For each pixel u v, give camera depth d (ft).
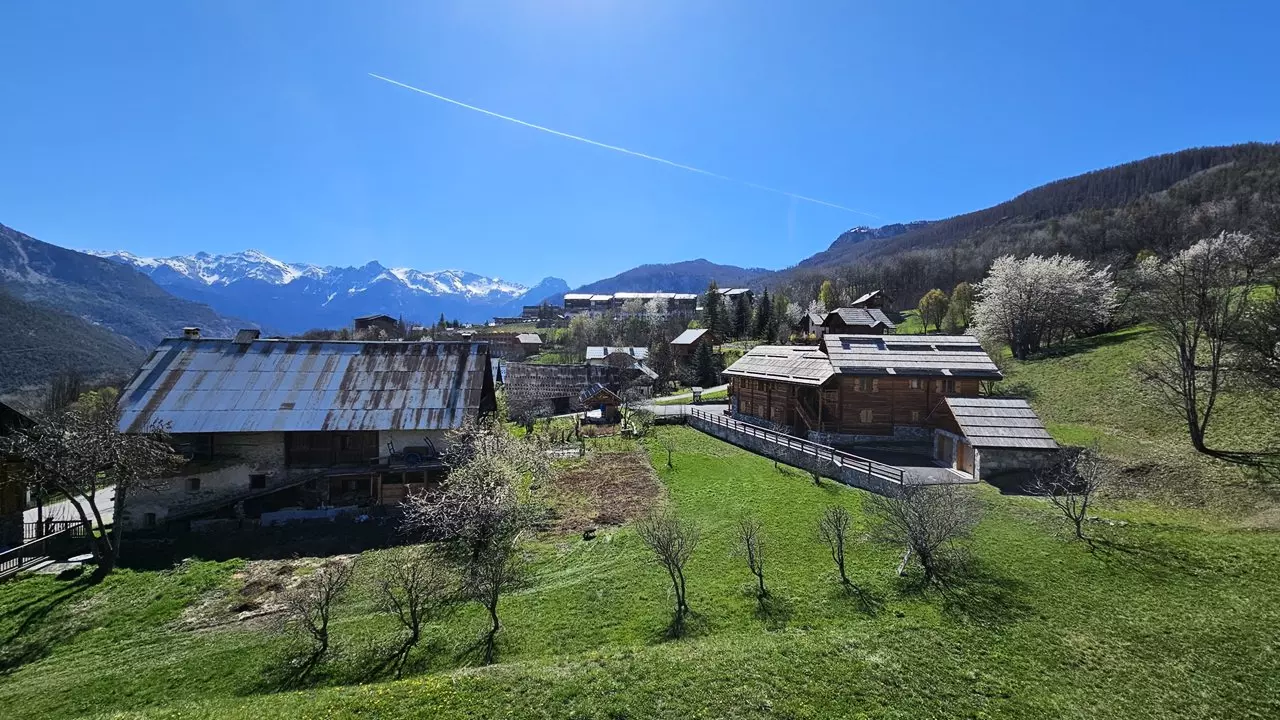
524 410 192.95
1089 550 66.08
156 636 65.46
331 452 109.70
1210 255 106.73
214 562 85.25
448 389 117.08
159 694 53.67
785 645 50.72
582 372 233.96
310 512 103.86
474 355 125.29
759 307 406.41
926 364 131.54
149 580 79.87
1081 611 53.67
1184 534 68.69
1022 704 42.27
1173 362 128.57
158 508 102.89
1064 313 189.57
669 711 42.91
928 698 43.21
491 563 64.90
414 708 44.55
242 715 45.44
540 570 75.97
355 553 87.81
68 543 95.14
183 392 110.01
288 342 124.36
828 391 137.28
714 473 112.27
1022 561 64.28
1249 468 86.79
